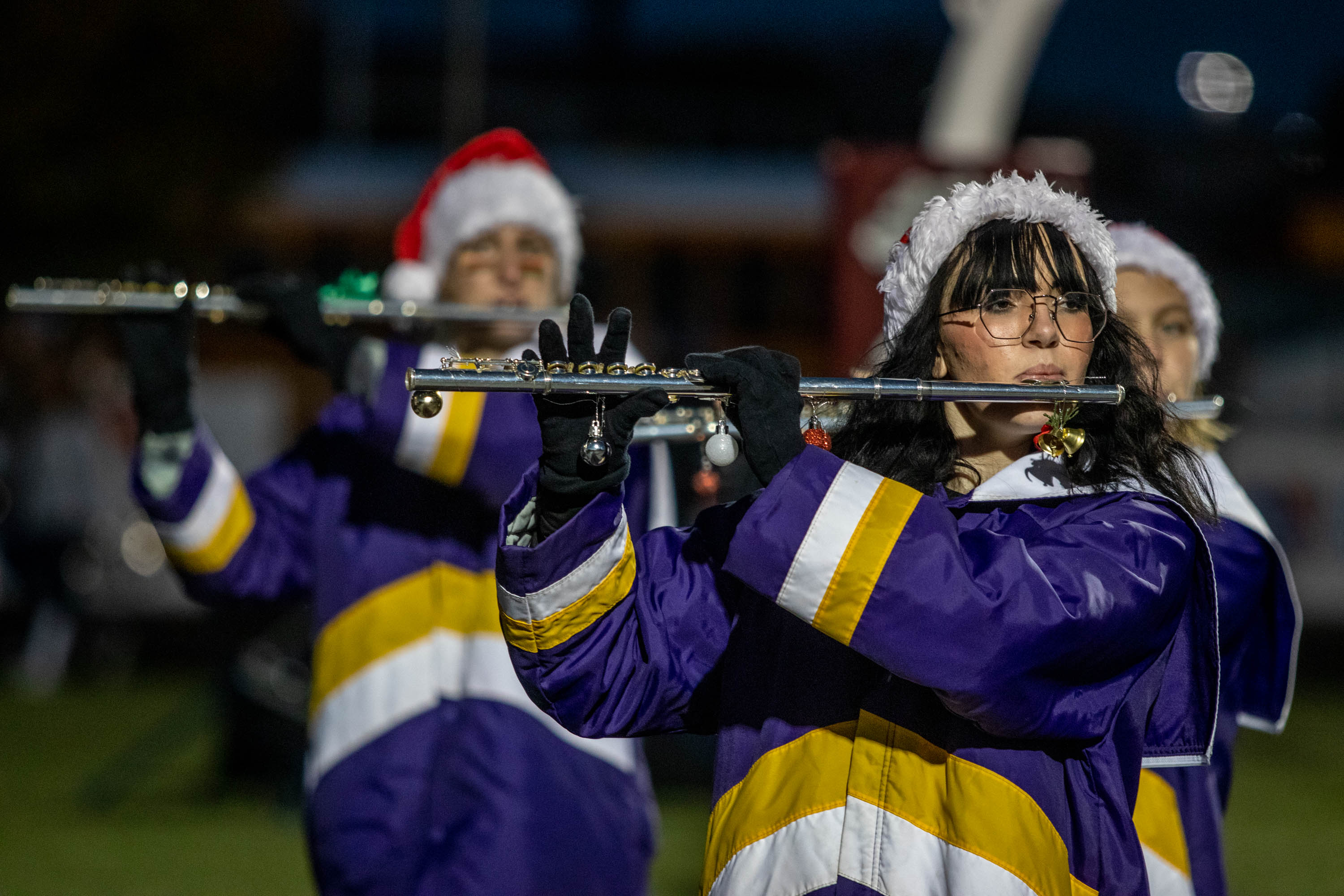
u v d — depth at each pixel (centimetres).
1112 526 884
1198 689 922
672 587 946
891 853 848
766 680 919
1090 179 2772
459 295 1553
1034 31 3400
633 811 1324
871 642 828
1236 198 9175
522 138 1614
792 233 8212
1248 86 9156
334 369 1466
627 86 10288
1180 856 1094
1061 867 853
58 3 5522
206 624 5669
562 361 854
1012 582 830
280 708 2823
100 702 4006
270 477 1459
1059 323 916
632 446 1334
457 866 1273
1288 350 6731
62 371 4866
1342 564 6625
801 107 9800
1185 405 1222
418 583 1352
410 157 8931
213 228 6100
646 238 8162
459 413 1302
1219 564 1123
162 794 2881
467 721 1309
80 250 5859
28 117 5588
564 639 889
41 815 2697
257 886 2222
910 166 2647
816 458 850
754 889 872
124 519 4447
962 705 831
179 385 1404
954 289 931
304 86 9569
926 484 935
